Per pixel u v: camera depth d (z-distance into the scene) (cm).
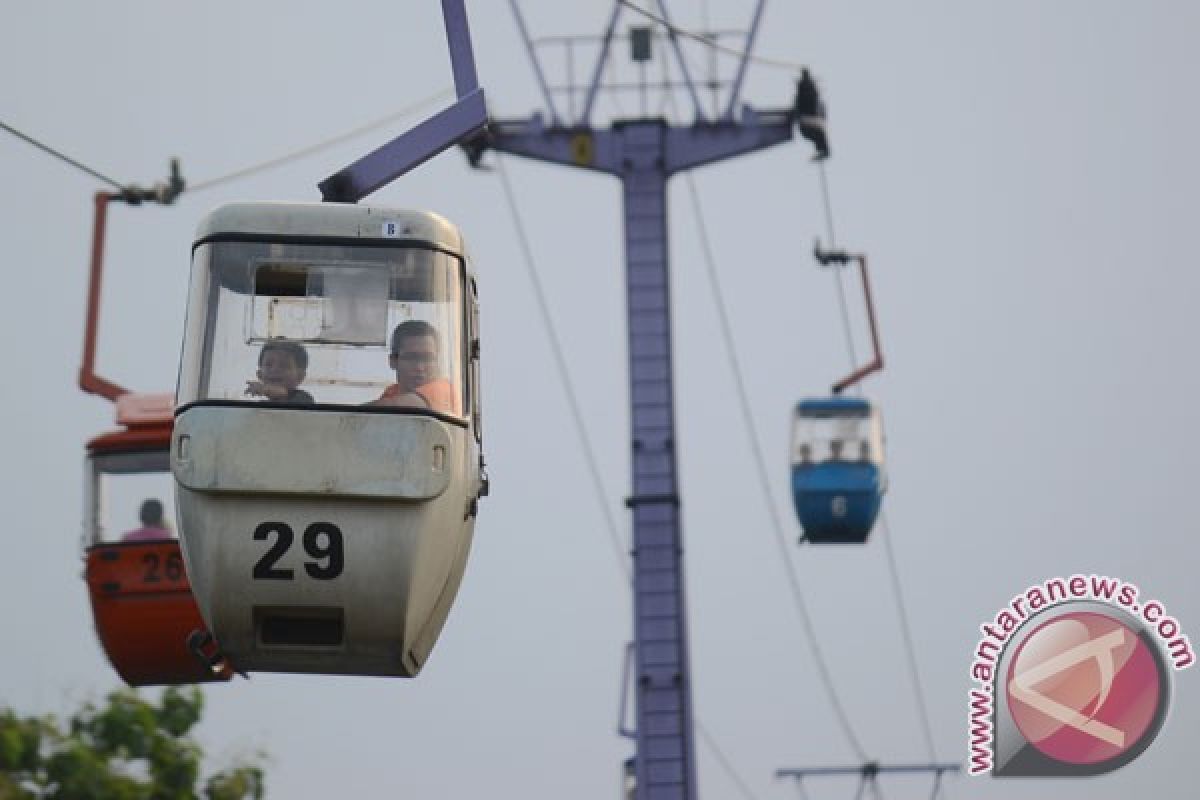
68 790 4700
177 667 5712
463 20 3897
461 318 3534
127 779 4766
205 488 3409
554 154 8581
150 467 5669
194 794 4850
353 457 3431
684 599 8338
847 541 8700
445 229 3550
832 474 8544
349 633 3456
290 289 3506
